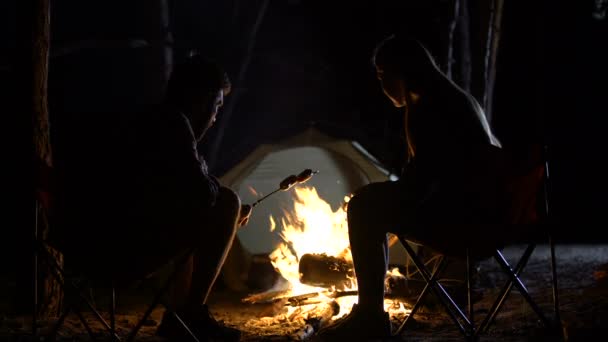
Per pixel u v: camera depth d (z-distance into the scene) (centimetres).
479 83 686
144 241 345
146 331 425
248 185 614
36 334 396
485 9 680
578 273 679
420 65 391
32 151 459
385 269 384
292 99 1272
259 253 613
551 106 1294
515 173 343
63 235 348
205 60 388
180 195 348
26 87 461
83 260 346
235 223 377
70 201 346
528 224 350
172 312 341
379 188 379
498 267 750
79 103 1195
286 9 1271
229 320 477
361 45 1191
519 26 1254
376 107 1055
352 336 377
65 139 358
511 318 434
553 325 378
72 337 395
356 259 381
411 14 660
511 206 347
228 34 1172
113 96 1192
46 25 473
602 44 1280
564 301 483
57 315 477
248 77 1293
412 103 387
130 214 344
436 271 366
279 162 620
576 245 987
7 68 862
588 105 1292
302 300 478
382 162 616
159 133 354
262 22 1322
